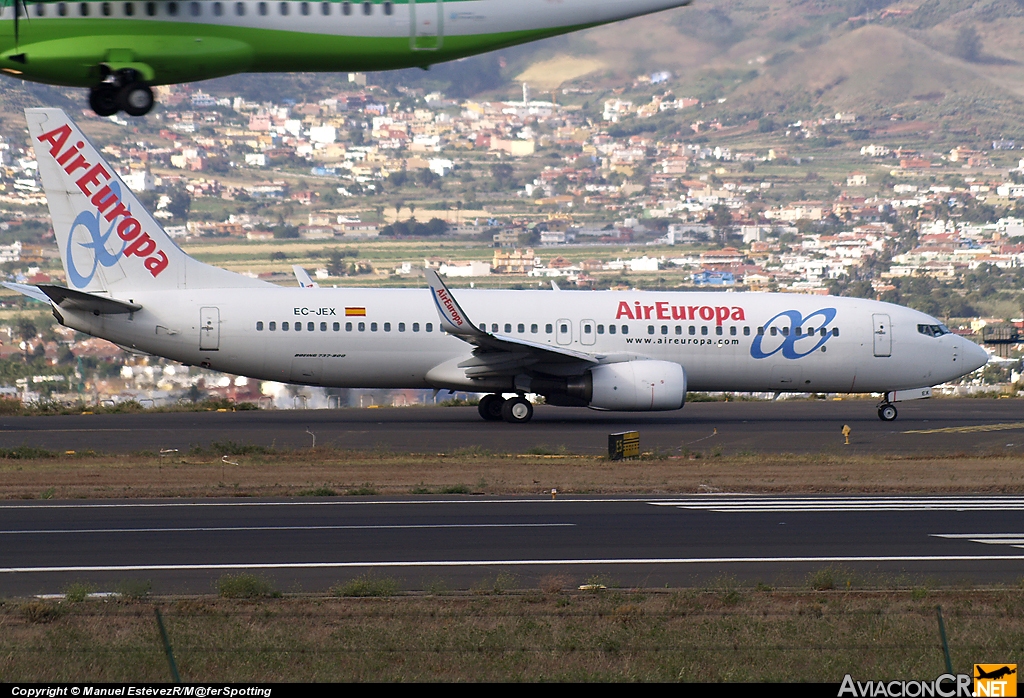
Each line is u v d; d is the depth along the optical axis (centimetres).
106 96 6775
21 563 6881
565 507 9094
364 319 15325
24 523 8131
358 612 5744
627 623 5588
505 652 5078
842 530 8200
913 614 5819
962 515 8869
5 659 4825
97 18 6694
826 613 5856
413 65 7531
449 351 15412
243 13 6975
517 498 9550
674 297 16325
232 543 7519
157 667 4797
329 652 4997
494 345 14762
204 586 6381
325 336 15238
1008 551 7519
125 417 16838
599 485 10331
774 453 13162
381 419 16512
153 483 10175
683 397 15362
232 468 11394
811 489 10238
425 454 12594
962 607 5978
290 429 14950
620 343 15912
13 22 6625
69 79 6756
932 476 11206
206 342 15062
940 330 16650
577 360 15250
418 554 7250
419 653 5038
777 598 6172
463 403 19712
